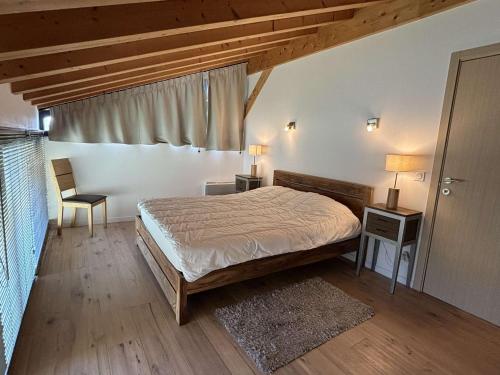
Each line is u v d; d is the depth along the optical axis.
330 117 3.89
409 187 3.02
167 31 1.82
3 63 1.66
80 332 2.14
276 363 1.91
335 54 3.75
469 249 2.59
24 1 1.02
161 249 2.66
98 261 3.34
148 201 3.56
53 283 2.83
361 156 3.51
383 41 3.19
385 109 3.21
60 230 4.06
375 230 3.04
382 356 2.04
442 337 2.28
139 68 2.72
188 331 2.20
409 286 3.04
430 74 2.79
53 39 1.43
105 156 4.60
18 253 2.06
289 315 2.43
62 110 4.18
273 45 4.31
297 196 3.81
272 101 4.96
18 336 2.05
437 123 2.76
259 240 2.54
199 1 1.89
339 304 2.63
